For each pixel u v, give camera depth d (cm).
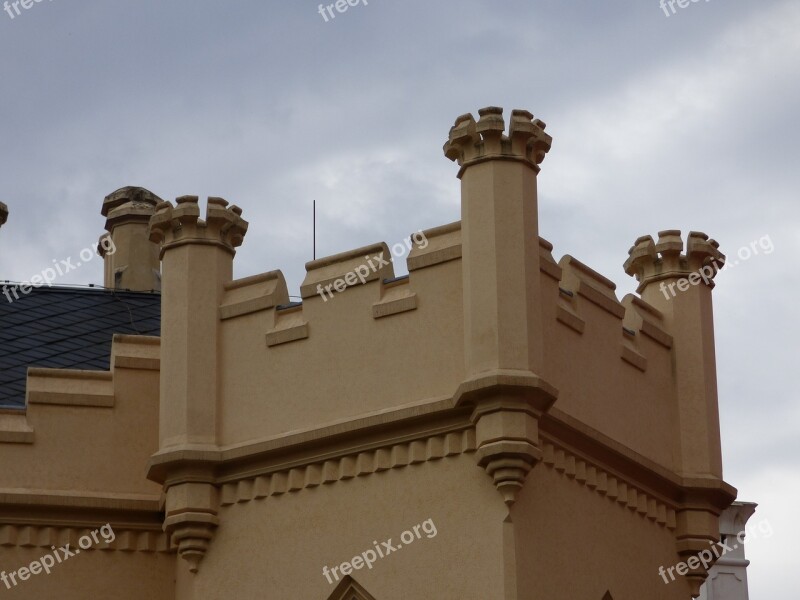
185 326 2227
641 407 2306
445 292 2109
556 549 2081
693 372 2386
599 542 2172
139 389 2328
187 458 2166
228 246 2278
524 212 2092
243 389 2205
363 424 2095
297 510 2139
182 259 2253
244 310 2228
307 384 2164
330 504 2122
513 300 2052
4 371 2494
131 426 2312
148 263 3066
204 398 2205
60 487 2269
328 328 2172
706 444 2362
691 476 2344
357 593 2083
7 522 2238
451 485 2053
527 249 2081
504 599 1981
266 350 2203
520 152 2109
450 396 2062
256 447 2155
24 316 2684
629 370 2300
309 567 2114
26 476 2262
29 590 2230
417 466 2080
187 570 2200
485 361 2030
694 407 2373
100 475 2288
